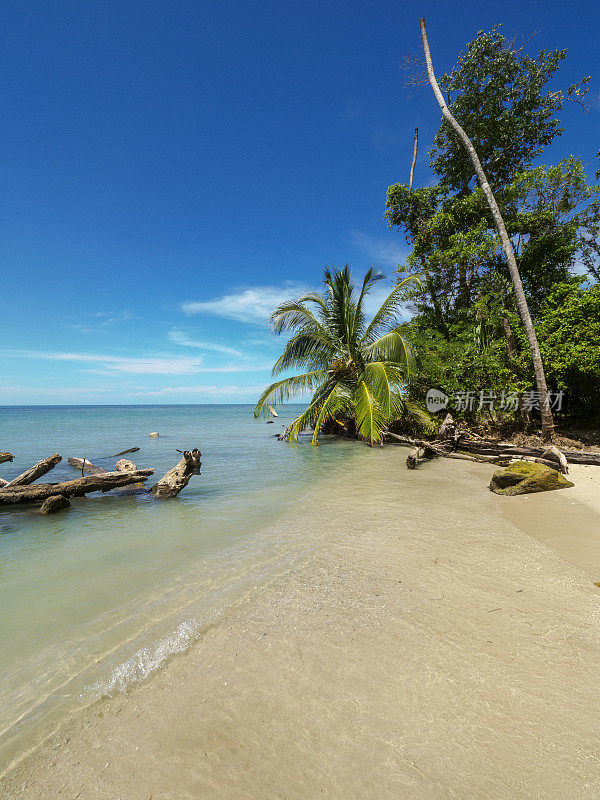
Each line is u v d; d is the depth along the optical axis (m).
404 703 1.82
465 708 1.78
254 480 7.73
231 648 2.28
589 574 3.23
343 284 15.70
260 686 1.96
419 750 1.56
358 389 14.21
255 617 2.62
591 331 11.02
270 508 5.56
